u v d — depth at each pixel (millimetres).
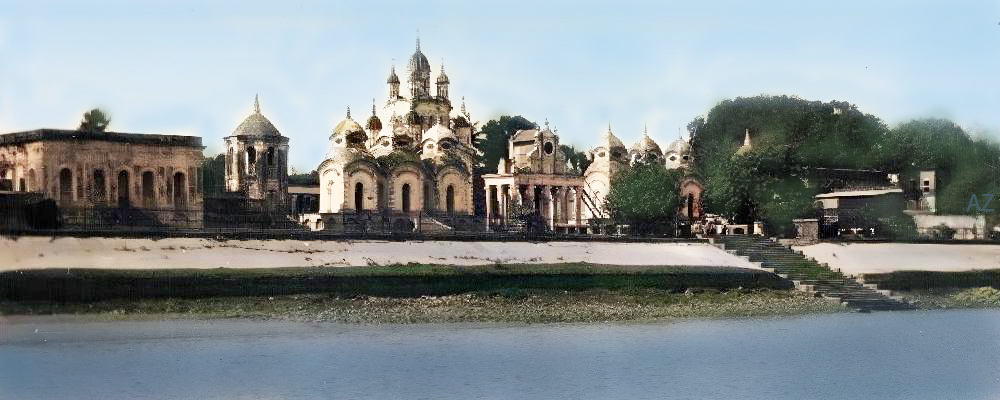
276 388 62438
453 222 137375
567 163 166750
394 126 147750
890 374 71375
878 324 95375
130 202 111812
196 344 73375
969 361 76812
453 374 67562
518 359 73125
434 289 94312
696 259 116500
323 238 101312
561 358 74000
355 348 74812
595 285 101375
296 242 99188
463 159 151625
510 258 107500
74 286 80375
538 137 155125
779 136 184000
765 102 195875
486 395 62531
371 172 136125
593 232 141625
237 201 126312
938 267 124750
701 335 85750
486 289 96500
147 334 75688
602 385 66000
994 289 117938
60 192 107188
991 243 137875
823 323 95125
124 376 63562
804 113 189125
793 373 71188
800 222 136125
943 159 178250
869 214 154375
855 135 187625
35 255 85375
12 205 94188
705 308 100125
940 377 70875
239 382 63375
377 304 90438
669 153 178875
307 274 89938
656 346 79938
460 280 96000
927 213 166500
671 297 102688
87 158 108938
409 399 61125
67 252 87062
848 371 72312
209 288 85312
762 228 146000
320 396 61094
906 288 116188
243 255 94312
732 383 67562
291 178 177000
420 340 78875
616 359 74312
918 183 172875
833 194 158875
